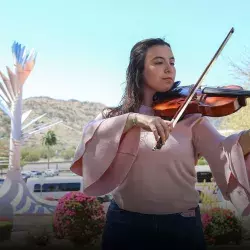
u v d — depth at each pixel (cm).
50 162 5422
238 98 207
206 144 193
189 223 182
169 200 180
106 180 178
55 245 810
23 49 1501
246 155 184
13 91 1462
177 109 192
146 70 193
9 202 1032
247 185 179
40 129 2272
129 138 172
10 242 838
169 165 178
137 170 179
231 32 211
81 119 13162
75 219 800
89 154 173
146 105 200
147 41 196
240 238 784
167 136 157
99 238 811
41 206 1061
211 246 783
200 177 857
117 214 187
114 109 198
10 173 1123
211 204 802
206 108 197
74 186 1251
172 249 179
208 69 201
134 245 181
